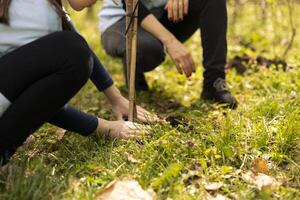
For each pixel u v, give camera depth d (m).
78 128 2.77
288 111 3.09
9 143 2.40
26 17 2.41
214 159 2.64
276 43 5.02
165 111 3.49
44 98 2.39
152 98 3.74
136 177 2.47
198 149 2.69
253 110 3.18
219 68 3.40
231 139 2.79
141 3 3.20
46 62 2.38
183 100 3.69
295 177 2.52
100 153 2.69
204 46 3.41
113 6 3.53
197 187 2.45
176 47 3.16
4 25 2.41
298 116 2.98
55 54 2.38
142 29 3.45
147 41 3.37
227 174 2.53
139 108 3.10
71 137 2.96
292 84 3.69
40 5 2.43
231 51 4.68
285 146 2.73
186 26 3.58
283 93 3.54
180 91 3.89
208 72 3.43
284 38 5.15
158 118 3.04
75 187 2.40
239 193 2.36
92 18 7.42
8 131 2.38
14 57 2.38
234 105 3.34
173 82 4.09
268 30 5.33
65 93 2.44
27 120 2.39
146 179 2.46
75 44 2.41
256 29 5.44
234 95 3.67
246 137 2.83
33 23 2.43
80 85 2.47
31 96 2.37
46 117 2.45
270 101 3.26
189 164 2.60
